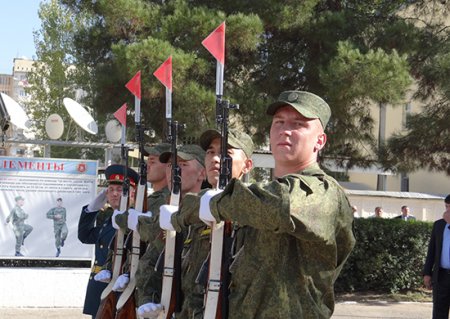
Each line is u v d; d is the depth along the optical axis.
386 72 10.40
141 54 10.45
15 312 9.40
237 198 2.85
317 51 12.16
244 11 11.64
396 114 21.20
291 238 3.06
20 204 9.68
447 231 8.68
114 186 6.11
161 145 5.64
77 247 9.82
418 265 12.34
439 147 12.42
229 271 3.24
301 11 11.55
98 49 12.78
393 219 12.38
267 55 12.46
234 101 11.29
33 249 9.70
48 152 11.06
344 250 3.14
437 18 13.02
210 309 3.27
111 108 12.26
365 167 13.20
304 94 3.21
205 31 10.91
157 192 5.36
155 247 4.53
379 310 10.78
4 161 9.63
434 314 8.76
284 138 3.17
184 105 10.73
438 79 11.99
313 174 3.08
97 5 12.25
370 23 12.26
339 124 12.20
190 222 3.58
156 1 12.20
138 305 4.56
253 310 3.06
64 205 9.80
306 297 3.04
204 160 5.02
